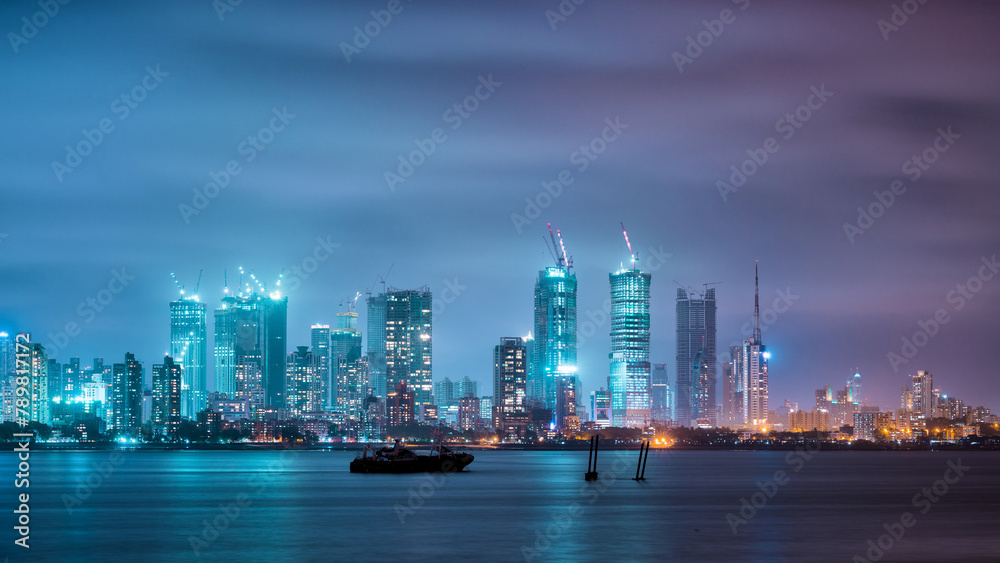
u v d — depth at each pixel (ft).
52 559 385.70
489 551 405.59
